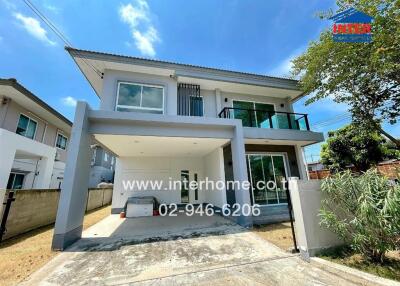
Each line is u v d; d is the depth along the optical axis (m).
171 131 5.94
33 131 10.88
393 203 2.43
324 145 12.20
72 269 3.17
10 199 4.95
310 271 2.89
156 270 3.08
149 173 9.84
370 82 5.45
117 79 7.20
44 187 9.23
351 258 3.02
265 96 9.83
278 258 3.41
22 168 10.04
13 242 4.68
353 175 3.36
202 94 8.88
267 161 8.63
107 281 2.78
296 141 8.31
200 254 3.71
